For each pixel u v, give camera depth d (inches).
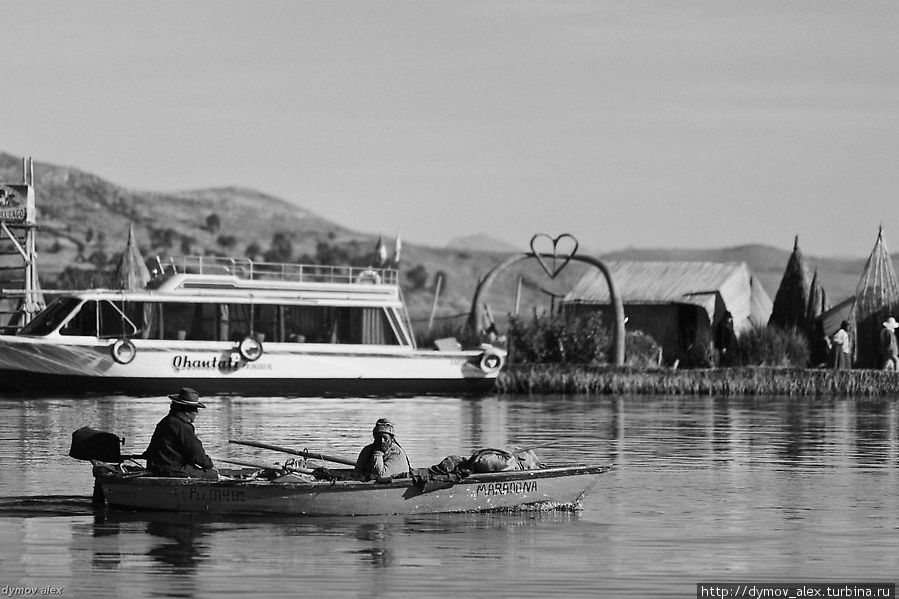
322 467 3144.7
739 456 4232.3
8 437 4448.8
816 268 7859.3
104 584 2463.1
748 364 7431.1
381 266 7800.2
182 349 6151.6
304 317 6432.1
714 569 2632.9
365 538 2844.5
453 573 2566.4
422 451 4286.4
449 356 6653.5
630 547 2805.1
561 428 5078.7
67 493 3302.2
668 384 6870.1
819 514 3179.1
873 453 4335.6
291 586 2465.6
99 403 5782.5
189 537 2834.6
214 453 4143.7
